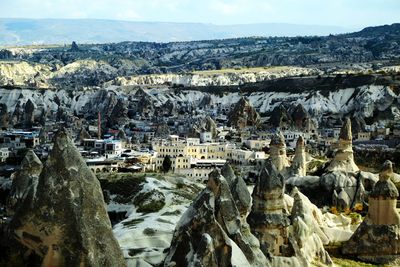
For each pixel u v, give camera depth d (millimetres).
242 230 86000
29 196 62688
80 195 60188
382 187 127688
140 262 97750
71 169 60844
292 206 120000
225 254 72812
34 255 61438
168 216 136875
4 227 70188
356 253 126875
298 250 100500
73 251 58688
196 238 74812
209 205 77125
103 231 60469
